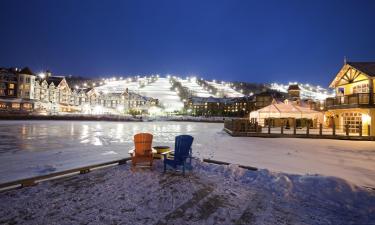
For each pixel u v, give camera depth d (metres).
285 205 5.68
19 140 17.92
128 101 88.75
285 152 13.83
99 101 85.62
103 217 4.90
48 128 30.61
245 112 83.00
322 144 18.09
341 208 5.55
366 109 23.70
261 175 7.65
